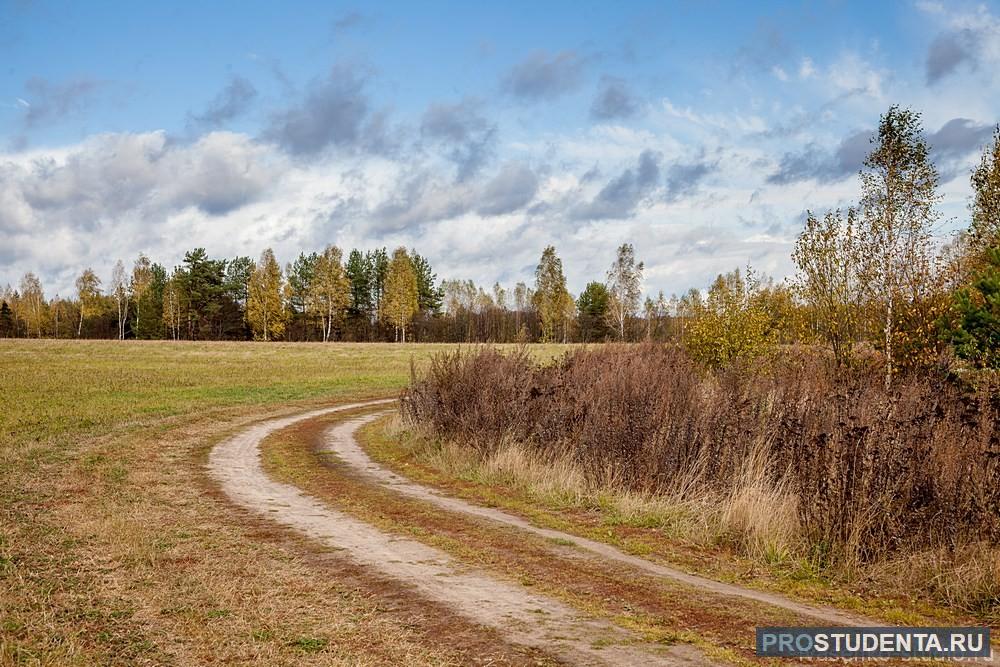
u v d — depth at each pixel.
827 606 6.78
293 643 5.80
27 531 9.34
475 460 15.23
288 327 103.50
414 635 6.00
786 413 10.69
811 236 16.62
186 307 100.38
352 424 24.64
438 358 20.38
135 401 29.06
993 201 15.57
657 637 5.92
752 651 5.61
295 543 9.22
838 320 16.16
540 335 95.94
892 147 15.11
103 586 7.15
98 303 110.31
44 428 20.86
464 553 8.70
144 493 12.42
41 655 5.38
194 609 6.56
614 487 11.91
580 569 8.00
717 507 10.05
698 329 19.55
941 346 13.87
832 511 8.23
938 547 7.62
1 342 74.50
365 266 109.50
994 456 7.76
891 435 8.46
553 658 5.50
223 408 28.00
